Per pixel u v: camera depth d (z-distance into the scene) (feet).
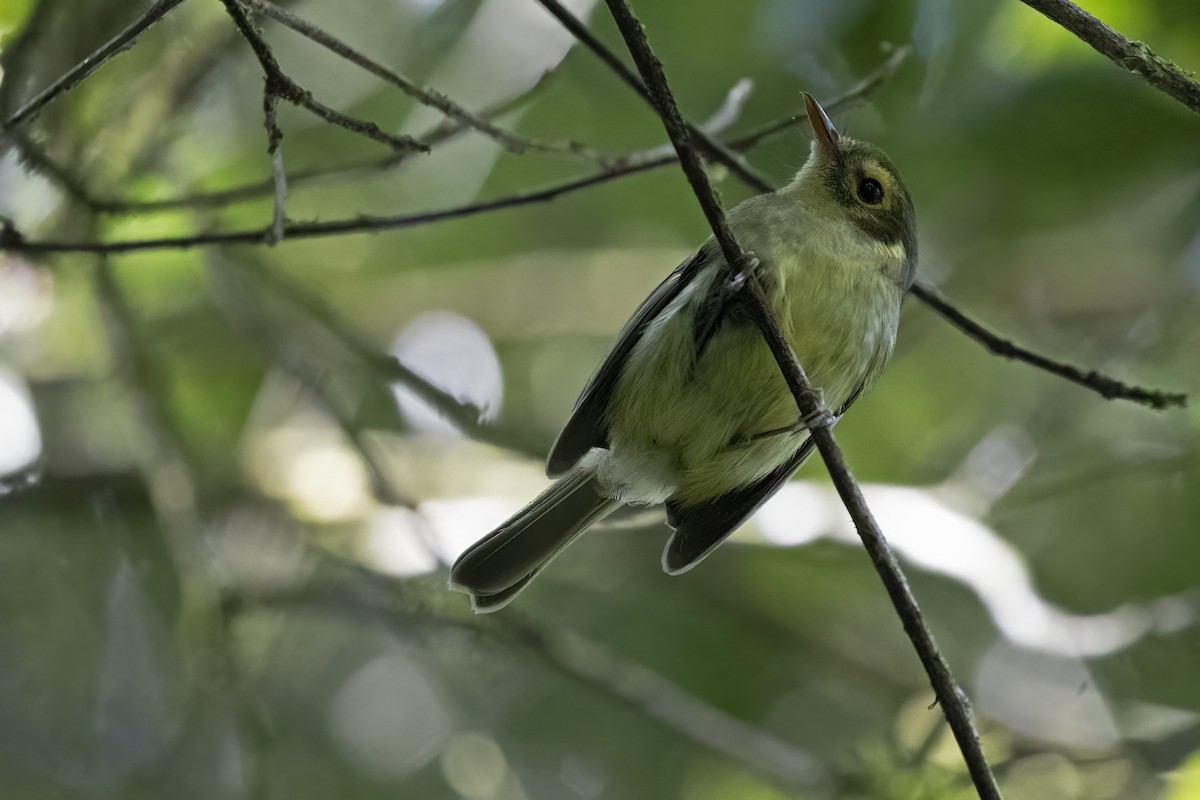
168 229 32.37
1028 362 24.44
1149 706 37.55
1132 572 41.01
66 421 38.06
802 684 40.70
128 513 36.47
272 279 35.37
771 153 31.81
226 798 35.53
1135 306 44.62
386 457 34.94
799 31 31.24
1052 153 34.42
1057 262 44.83
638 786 38.42
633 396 24.06
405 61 35.60
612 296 47.03
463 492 39.60
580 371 46.85
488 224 42.57
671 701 33.55
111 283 32.60
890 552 16.37
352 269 42.96
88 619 36.73
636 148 36.06
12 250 21.80
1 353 36.86
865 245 24.73
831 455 17.07
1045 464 41.65
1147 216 39.52
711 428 23.88
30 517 36.14
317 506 38.19
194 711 35.70
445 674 39.09
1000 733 35.53
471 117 22.25
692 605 40.93
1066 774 34.94
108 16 28.43
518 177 39.14
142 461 35.09
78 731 35.94
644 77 18.43
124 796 35.24
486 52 35.22
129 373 34.22
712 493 25.49
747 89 27.50
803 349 23.38
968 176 36.04
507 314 47.11
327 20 35.50
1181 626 35.96
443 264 43.65
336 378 40.32
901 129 33.53
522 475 39.99
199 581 32.45
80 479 36.06
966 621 40.88
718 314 23.12
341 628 40.24
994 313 44.62
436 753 38.86
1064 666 36.32
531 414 45.88
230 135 35.35
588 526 25.84
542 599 40.37
